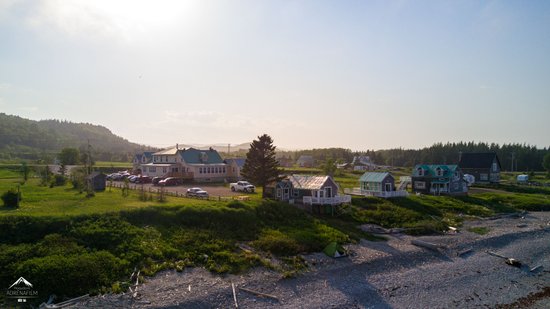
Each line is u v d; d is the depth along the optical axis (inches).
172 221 1514.5
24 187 2260.1
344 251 1496.1
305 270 1331.2
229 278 1216.8
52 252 1150.3
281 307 1078.4
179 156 3157.0
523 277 1396.4
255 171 2098.9
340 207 2063.2
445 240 1801.2
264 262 1337.4
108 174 3577.8
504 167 6968.5
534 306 1156.5
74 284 1048.2
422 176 3024.1
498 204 2711.6
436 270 1428.4
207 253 1354.6
